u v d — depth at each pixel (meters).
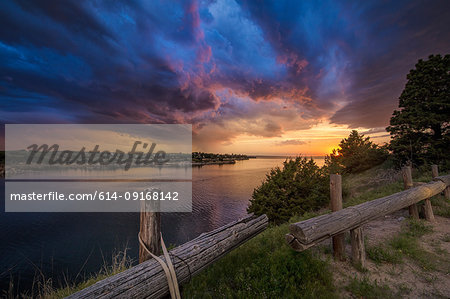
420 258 3.78
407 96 15.82
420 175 12.87
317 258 3.77
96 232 21.67
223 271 3.48
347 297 2.83
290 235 2.92
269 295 2.80
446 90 14.17
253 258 3.94
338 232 3.22
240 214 28.14
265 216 4.18
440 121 13.70
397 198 4.64
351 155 23.02
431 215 5.97
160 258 2.33
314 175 13.96
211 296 2.86
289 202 12.85
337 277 3.29
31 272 13.37
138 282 2.00
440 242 4.52
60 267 13.95
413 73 15.96
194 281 3.15
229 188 49.91
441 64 14.01
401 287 2.98
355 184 17.22
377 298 2.76
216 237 3.06
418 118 14.23
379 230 5.36
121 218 27.27
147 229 2.46
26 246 17.91
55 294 4.33
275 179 13.59
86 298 1.70
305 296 2.72
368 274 3.36
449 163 12.46
